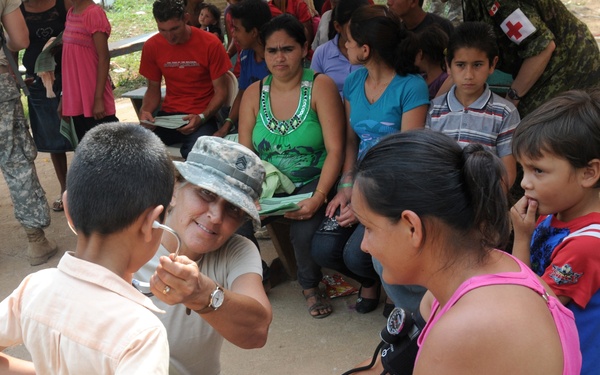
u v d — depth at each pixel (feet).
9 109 13.35
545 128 5.96
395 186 4.16
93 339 4.35
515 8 10.92
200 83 15.57
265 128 11.85
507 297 4.00
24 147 13.73
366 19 10.68
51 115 16.11
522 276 4.16
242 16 14.39
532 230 6.42
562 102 6.02
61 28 16.34
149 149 4.76
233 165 6.31
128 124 5.08
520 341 3.84
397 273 4.42
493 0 11.05
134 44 25.63
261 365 10.54
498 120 10.12
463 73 9.98
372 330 11.17
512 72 12.00
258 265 6.55
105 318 4.40
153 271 6.55
